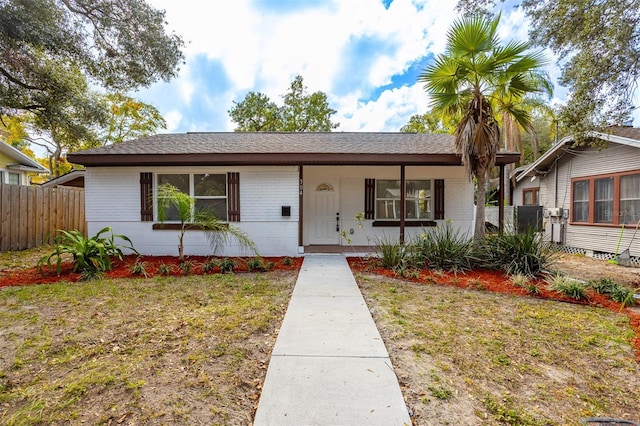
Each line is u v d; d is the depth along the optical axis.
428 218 9.59
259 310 4.17
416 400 2.32
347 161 7.64
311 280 5.80
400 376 2.63
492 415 2.17
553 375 2.70
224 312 4.06
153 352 2.98
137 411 2.17
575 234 10.04
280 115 25.55
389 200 9.72
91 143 11.61
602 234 9.05
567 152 10.23
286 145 8.59
